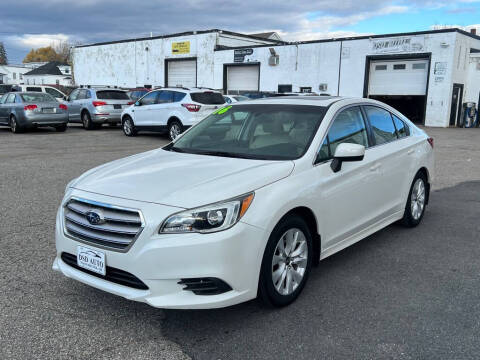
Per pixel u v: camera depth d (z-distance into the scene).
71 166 9.85
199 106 14.16
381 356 2.99
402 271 4.44
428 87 26.75
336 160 4.10
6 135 16.45
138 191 3.33
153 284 3.06
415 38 26.86
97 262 3.26
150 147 13.38
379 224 5.01
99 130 18.89
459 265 4.61
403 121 5.71
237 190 3.26
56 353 2.99
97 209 3.29
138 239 3.08
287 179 3.61
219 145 4.45
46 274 4.22
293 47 32.28
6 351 2.99
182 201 3.14
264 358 2.96
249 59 34.94
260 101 4.94
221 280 3.11
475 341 3.18
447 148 15.33
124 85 45.53
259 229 3.24
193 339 3.19
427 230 5.79
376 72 29.08
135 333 3.26
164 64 41.53
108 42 46.25
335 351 3.05
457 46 26.00
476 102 28.27
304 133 4.17
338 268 4.51
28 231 5.41
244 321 3.44
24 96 17.19
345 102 4.68
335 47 30.20
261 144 4.24
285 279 3.64
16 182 8.16
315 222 3.88
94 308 3.62
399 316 3.54
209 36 37.56
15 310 3.54
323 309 3.64
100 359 2.94
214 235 3.07
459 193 8.01
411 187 5.61
